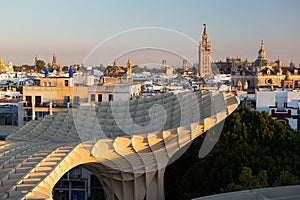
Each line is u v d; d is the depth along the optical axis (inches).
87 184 2790.4
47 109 3442.4
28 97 3582.7
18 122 3543.3
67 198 2817.4
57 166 1466.5
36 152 1625.2
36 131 2251.5
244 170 1752.0
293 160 2107.5
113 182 2142.0
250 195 1099.3
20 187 1239.5
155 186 2155.5
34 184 1261.1
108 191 2235.5
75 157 1710.1
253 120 2541.8
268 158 2025.1
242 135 2444.6
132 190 2151.8
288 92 4035.4
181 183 2226.9
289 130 2495.1
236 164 2031.3
